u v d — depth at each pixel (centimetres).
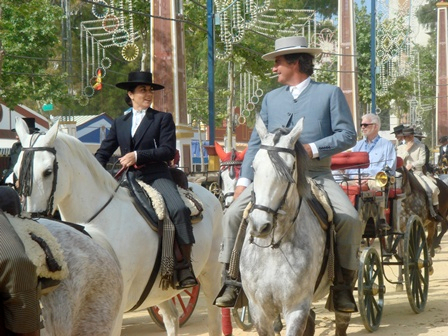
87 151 690
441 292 1240
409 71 4419
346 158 848
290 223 651
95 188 691
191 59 4725
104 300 495
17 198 468
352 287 744
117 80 4459
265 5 2431
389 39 3912
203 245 794
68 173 665
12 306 423
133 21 2517
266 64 3017
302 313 658
